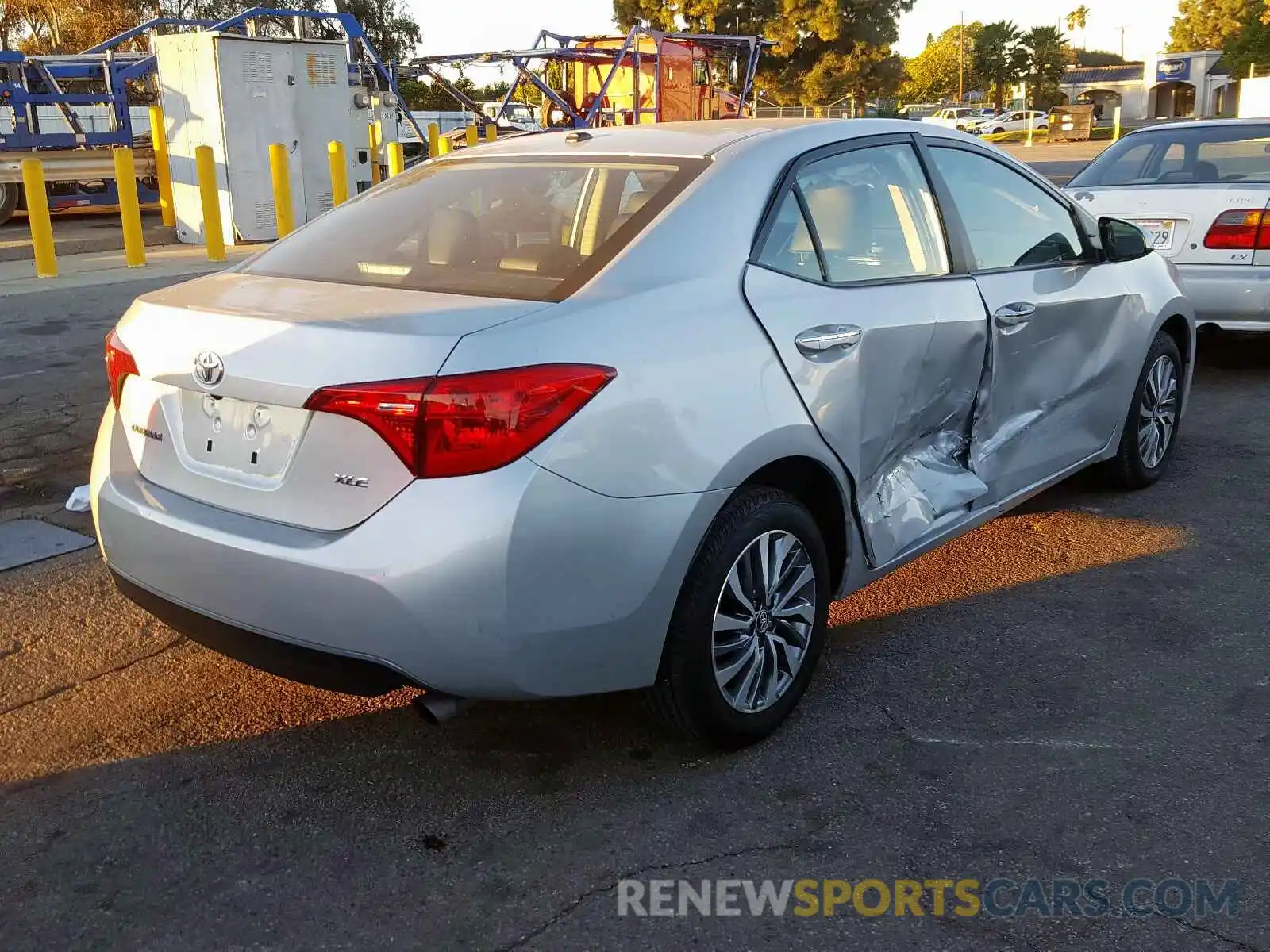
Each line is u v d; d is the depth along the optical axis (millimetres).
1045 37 73250
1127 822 2785
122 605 4020
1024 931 2412
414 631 2488
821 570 3213
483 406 2453
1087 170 7918
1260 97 42094
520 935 2414
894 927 2426
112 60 15703
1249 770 3004
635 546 2648
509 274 2961
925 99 92688
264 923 2451
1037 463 4324
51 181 15164
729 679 2980
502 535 2459
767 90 52781
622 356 2656
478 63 18891
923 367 3523
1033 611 4023
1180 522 4855
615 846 2713
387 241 3293
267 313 2764
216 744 3160
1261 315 6691
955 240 3811
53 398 6625
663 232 2986
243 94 14102
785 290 3109
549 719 3295
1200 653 3688
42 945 2379
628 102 20547
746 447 2848
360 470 2529
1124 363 4762
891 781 2977
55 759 3078
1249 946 2357
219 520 2725
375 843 2732
